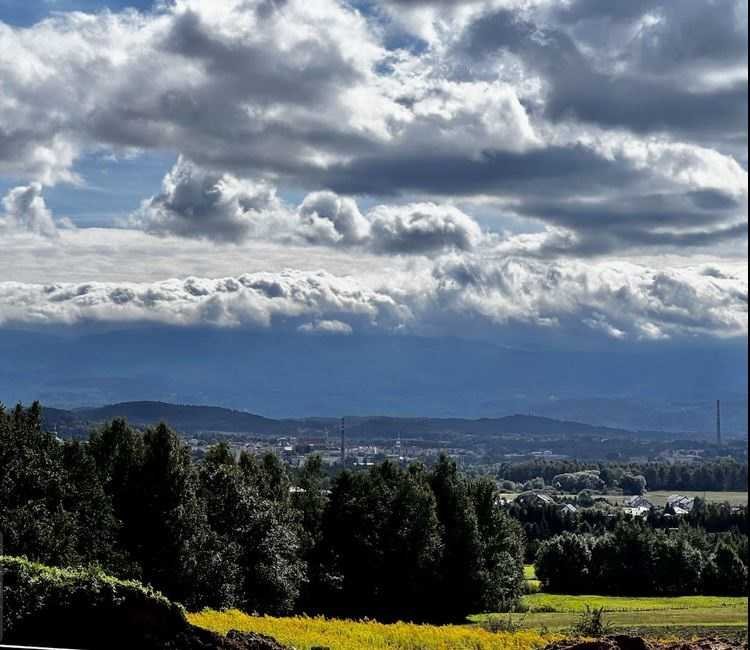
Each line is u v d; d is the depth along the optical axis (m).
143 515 61.97
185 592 61.41
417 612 81.25
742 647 26.88
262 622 41.53
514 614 81.06
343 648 34.50
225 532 68.38
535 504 165.75
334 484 82.31
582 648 25.75
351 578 80.38
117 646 25.34
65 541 53.16
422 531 81.12
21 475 54.84
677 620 70.44
